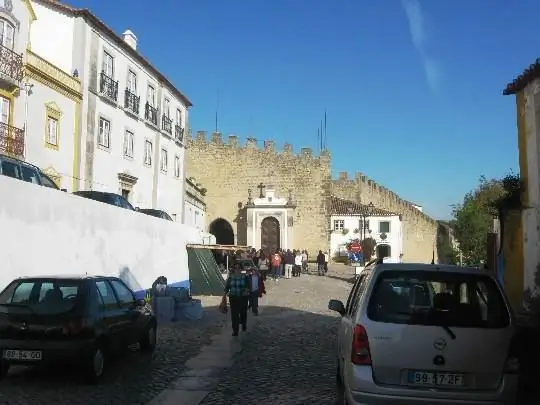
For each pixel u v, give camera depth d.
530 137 11.47
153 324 11.84
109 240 17.36
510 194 12.07
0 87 21.61
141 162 34.19
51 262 13.80
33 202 13.06
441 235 73.88
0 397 7.97
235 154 54.84
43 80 24.17
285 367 10.66
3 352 8.43
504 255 12.52
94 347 8.70
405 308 6.00
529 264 11.43
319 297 26.62
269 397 8.35
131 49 31.80
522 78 11.46
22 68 22.53
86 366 8.72
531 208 11.41
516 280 12.07
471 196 35.81
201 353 12.12
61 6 26.89
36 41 27.02
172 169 39.84
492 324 5.91
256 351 12.45
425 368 5.77
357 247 50.03
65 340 8.48
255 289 19.19
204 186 54.66
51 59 26.98
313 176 54.62
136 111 33.03
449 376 5.76
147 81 35.19
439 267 6.32
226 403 8.00
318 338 14.41
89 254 15.94
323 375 9.94
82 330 8.57
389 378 5.80
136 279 19.45
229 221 54.31
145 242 20.53
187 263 26.19
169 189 39.16
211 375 9.88
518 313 11.21
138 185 33.81
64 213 14.55
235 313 14.52
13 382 8.91
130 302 10.71
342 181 63.75
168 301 17.61
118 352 9.69
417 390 5.70
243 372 10.18
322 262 43.66
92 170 27.92
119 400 8.05
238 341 13.84
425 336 5.82
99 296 9.37
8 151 21.56
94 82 28.08
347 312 7.68
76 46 27.05
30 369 9.84
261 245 52.94
